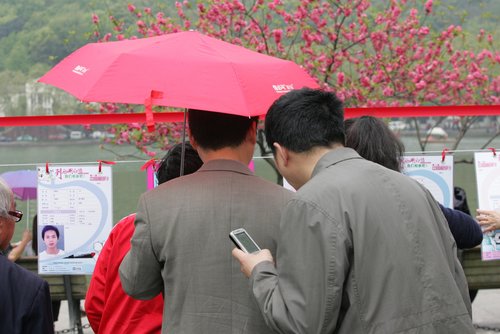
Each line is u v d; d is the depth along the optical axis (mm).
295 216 2578
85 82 3033
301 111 2793
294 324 2514
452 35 10008
